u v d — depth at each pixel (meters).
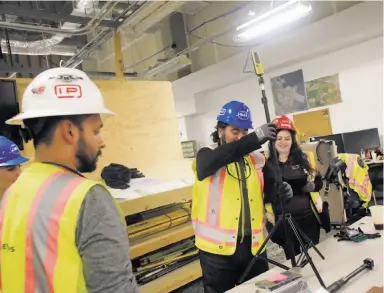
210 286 1.61
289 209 1.89
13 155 1.85
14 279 0.71
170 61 5.71
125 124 2.64
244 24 4.05
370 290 1.07
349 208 3.16
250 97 6.26
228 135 1.61
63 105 0.73
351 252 1.43
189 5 6.30
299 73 5.50
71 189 0.69
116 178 2.29
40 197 0.71
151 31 7.09
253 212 1.61
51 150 0.75
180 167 2.83
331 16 4.69
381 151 4.48
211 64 6.63
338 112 5.10
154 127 2.82
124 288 0.67
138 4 3.38
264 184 1.72
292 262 1.36
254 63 1.40
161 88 2.93
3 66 4.48
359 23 4.42
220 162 1.45
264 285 1.19
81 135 0.75
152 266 2.48
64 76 0.76
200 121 7.36
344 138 4.80
